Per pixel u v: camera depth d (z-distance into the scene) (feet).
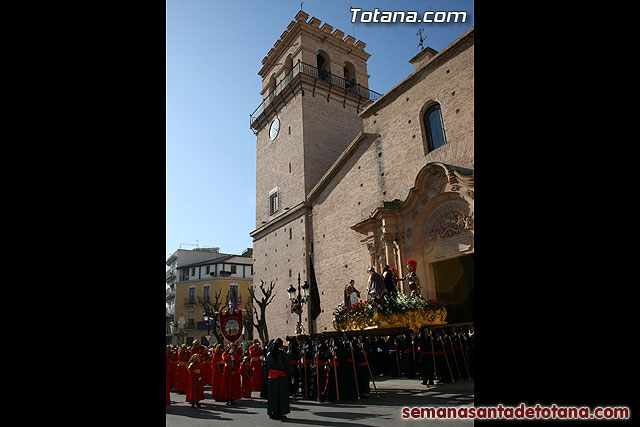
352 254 71.51
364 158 73.15
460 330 47.42
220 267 187.62
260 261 100.27
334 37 106.93
